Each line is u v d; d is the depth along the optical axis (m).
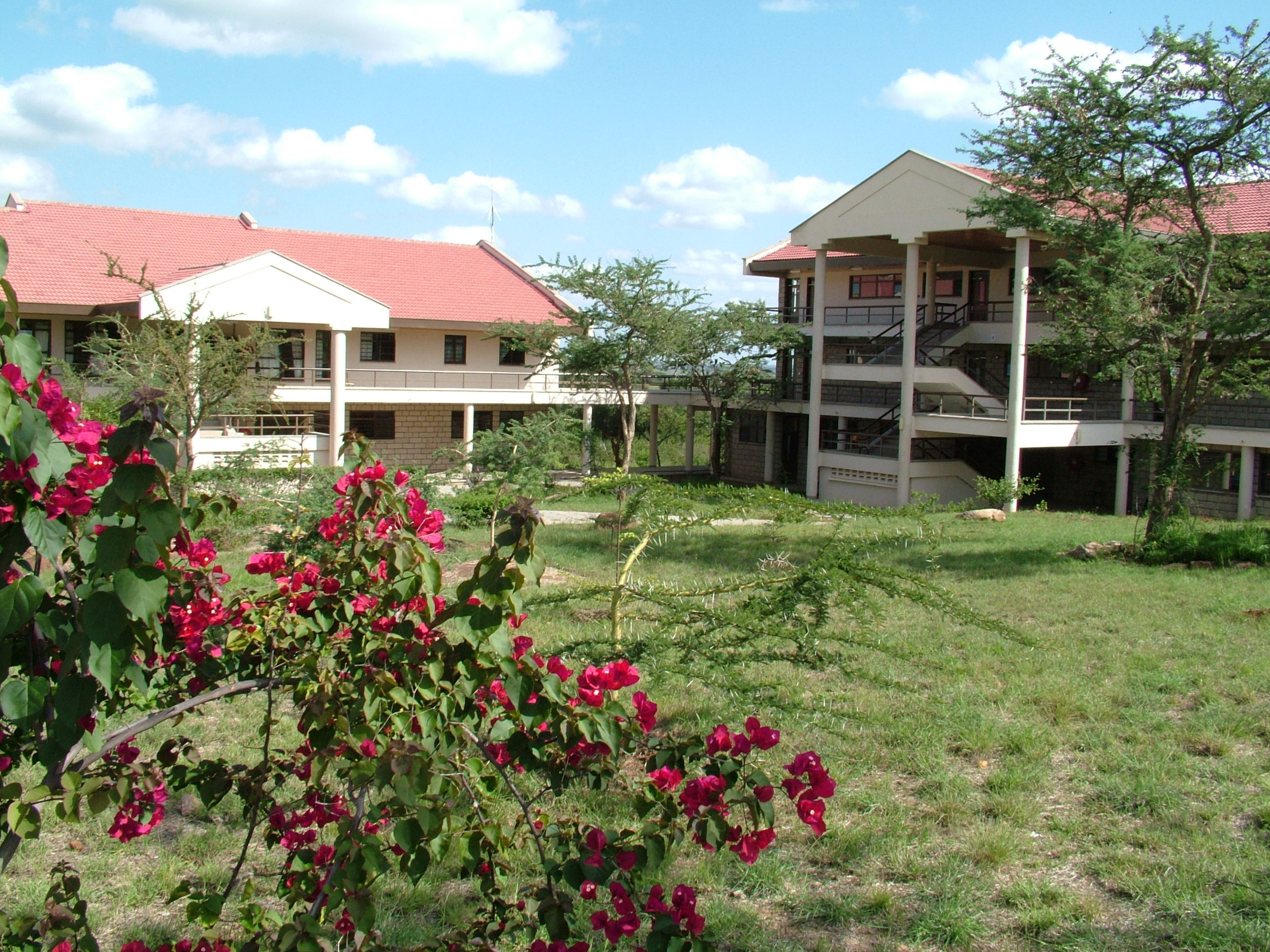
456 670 3.43
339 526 4.17
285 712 8.70
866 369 31.02
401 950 3.55
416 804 2.97
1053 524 24.64
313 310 30.42
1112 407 29.48
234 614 4.16
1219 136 18.16
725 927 5.36
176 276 31.78
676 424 54.84
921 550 19.44
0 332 2.65
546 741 3.45
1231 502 26.94
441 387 36.72
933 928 5.37
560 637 10.66
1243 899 5.54
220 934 5.08
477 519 22.05
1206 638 11.67
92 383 23.75
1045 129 19.52
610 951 4.93
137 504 2.67
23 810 2.77
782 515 7.75
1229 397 25.47
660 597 7.94
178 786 4.02
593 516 26.33
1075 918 5.49
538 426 25.08
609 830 3.38
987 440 33.56
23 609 2.56
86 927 3.15
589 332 35.09
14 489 2.71
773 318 38.41
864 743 7.96
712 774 3.32
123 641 2.69
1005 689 9.57
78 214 34.47
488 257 42.97
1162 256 18.98
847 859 6.16
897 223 29.44
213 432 28.80
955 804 6.84
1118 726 8.52
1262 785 7.22
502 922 3.58
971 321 32.75
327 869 3.39
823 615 7.37
